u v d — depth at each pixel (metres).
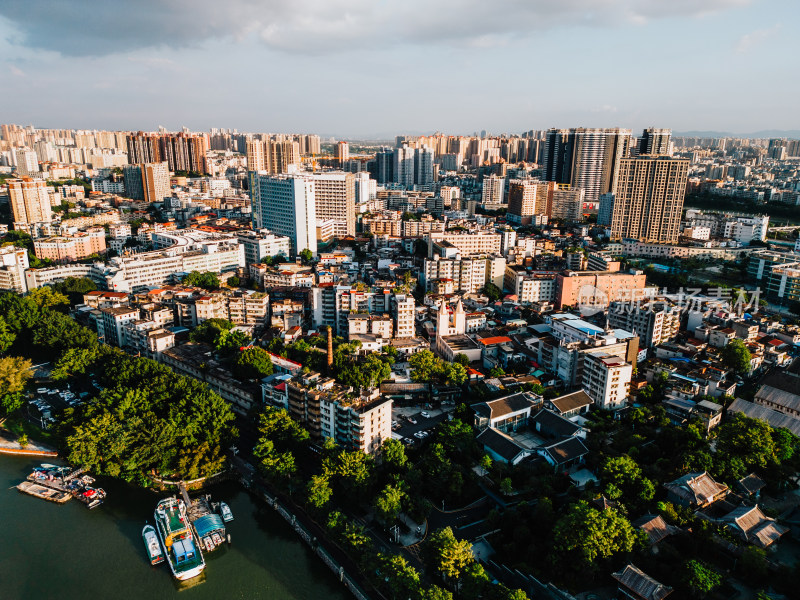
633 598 197.12
